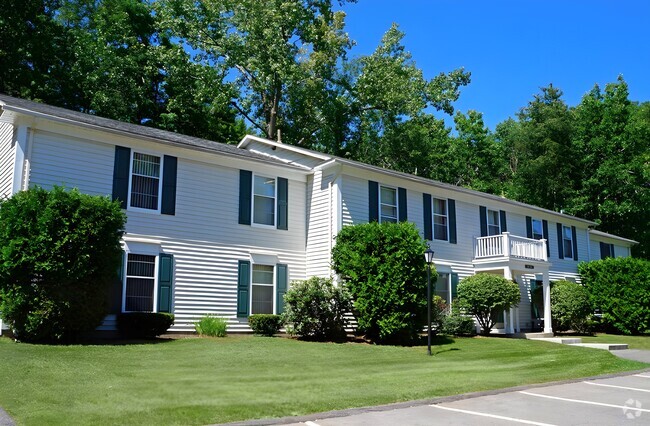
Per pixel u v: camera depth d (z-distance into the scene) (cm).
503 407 923
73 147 1612
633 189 4153
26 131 1535
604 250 3678
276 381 1089
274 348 1559
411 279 1831
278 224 2083
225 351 1442
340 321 1877
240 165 1998
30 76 3023
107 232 1420
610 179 4169
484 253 2548
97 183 1642
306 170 2166
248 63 3466
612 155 4225
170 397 895
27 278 1330
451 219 2514
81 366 1109
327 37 3778
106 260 1412
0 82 2975
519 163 4903
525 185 4569
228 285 1898
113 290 1627
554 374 1329
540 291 2800
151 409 808
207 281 1845
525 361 1568
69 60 3328
